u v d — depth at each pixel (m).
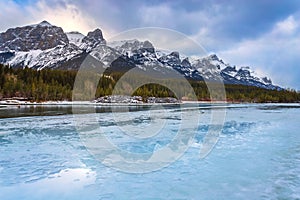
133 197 5.43
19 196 5.44
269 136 12.94
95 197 5.42
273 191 5.74
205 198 5.39
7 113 25.50
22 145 10.28
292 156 8.77
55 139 11.57
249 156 8.77
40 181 6.27
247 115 26.38
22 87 51.25
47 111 28.47
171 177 6.66
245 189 5.86
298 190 5.79
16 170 7.08
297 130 15.15
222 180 6.44
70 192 5.66
